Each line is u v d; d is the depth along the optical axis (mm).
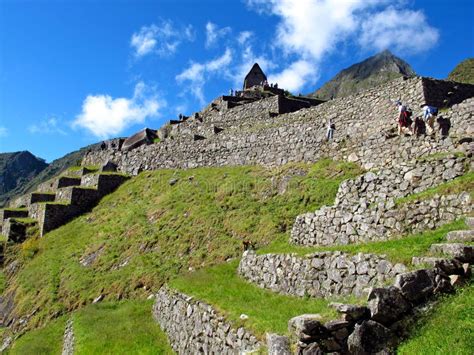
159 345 13133
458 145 15062
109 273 21000
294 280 11977
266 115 33125
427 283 7559
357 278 9930
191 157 30531
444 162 13133
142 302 17641
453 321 6848
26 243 29922
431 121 17000
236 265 16656
